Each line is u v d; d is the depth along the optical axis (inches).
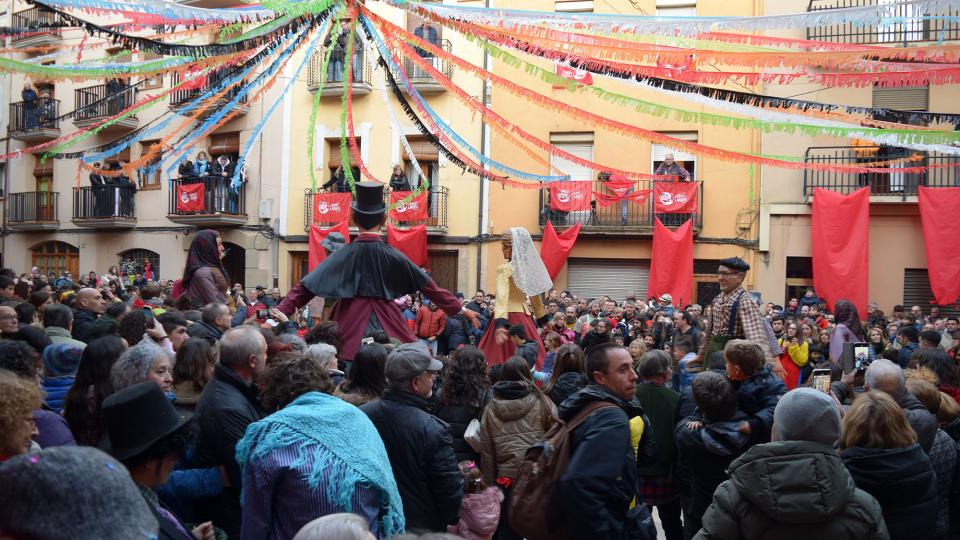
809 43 248.1
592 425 133.9
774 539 113.1
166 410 105.5
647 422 185.3
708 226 701.3
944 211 626.5
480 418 186.4
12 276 393.7
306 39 299.0
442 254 780.0
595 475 127.5
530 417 171.3
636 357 301.4
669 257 681.6
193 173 821.2
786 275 686.5
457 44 750.5
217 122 333.4
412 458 140.8
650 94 691.4
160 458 103.9
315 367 128.9
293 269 815.7
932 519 134.0
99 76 260.4
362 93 783.1
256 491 112.3
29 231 949.2
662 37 267.4
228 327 227.1
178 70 286.0
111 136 866.8
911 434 135.4
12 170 962.1
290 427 114.8
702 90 246.2
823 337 465.1
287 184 811.4
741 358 175.0
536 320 267.3
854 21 199.5
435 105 760.3
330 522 78.3
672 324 463.2
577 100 719.1
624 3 700.7
